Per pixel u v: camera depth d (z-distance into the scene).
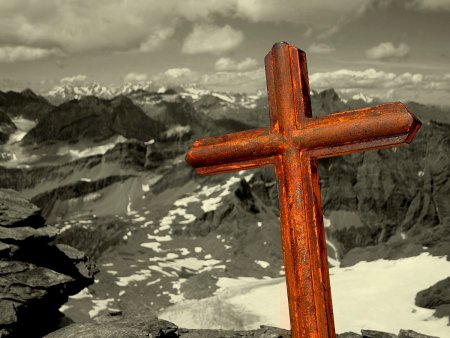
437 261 156.25
